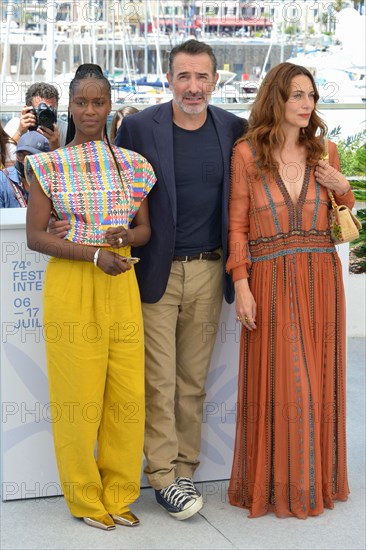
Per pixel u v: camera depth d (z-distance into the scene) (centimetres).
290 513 368
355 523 364
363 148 689
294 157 358
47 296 337
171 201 350
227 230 360
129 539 347
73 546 342
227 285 373
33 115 525
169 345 365
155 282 358
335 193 364
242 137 360
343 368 375
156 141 351
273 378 362
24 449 376
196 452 385
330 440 373
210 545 343
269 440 365
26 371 370
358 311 648
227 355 390
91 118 335
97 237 333
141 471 392
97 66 344
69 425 345
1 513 369
